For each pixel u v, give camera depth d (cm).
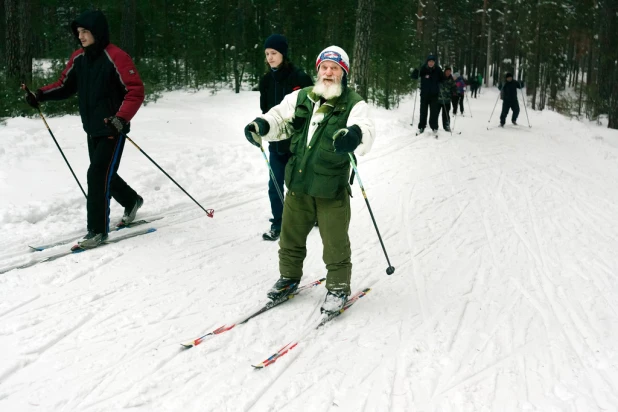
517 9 3017
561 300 373
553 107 2745
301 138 319
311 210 336
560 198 691
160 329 314
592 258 465
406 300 368
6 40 1117
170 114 1194
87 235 443
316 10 2372
